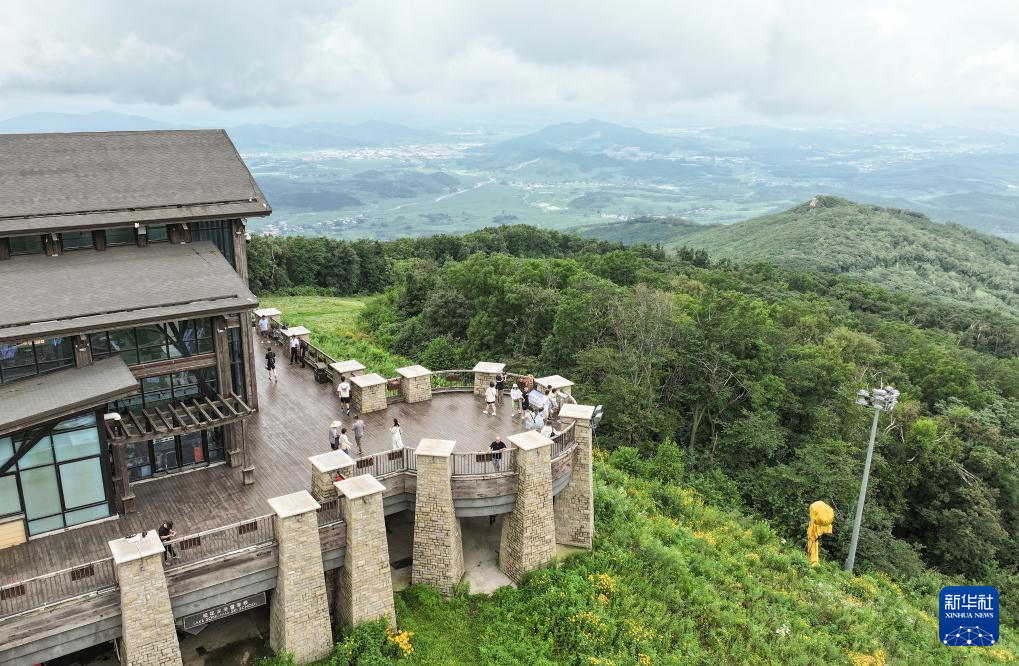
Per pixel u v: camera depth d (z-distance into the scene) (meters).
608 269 76.56
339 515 19.56
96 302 21.69
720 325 44.97
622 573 24.61
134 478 22.41
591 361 41.97
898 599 30.47
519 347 49.56
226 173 28.58
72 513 19.39
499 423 27.06
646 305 45.44
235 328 27.05
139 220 24.92
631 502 31.16
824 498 37.06
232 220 27.80
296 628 18.42
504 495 22.42
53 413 18.05
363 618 19.66
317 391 30.88
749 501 39.00
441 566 21.72
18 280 22.11
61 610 15.30
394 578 22.58
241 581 17.86
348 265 108.50
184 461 23.39
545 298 50.84
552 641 20.50
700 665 21.36
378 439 25.44
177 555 17.19
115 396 19.17
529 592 22.31
